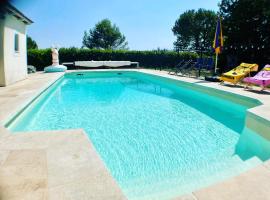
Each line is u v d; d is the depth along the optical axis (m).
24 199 2.24
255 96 7.20
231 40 16.91
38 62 20.05
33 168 2.79
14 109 5.44
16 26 10.59
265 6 15.09
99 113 7.12
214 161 4.00
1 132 3.94
